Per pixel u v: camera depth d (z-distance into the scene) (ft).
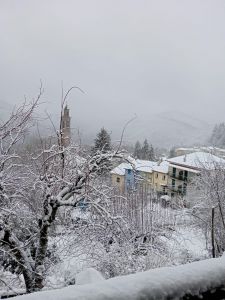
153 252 38.81
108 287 5.00
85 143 30.83
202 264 6.18
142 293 5.15
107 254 32.19
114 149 30.14
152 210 47.96
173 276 5.67
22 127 27.76
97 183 32.09
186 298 5.61
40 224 29.19
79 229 30.99
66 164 30.22
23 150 30.22
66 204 28.19
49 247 31.60
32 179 29.60
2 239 27.02
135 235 39.91
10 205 28.58
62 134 28.78
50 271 29.53
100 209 28.76
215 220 56.95
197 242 68.23
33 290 27.35
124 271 32.83
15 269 30.81
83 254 32.12
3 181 27.71
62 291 4.71
